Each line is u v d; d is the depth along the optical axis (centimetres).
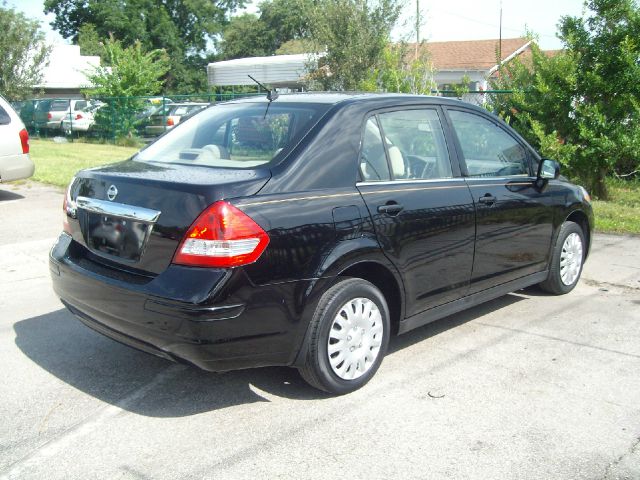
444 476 317
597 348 482
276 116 427
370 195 408
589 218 624
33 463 327
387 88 1371
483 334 511
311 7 1614
